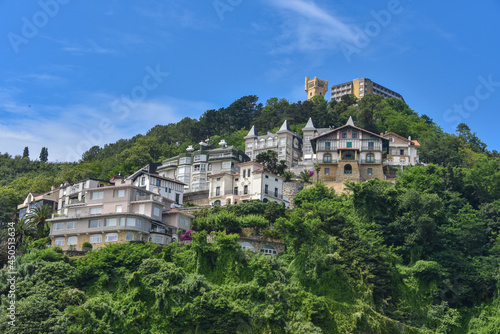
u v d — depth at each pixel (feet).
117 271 254.88
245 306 243.19
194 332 234.17
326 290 262.88
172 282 247.91
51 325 221.87
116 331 233.35
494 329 263.90
